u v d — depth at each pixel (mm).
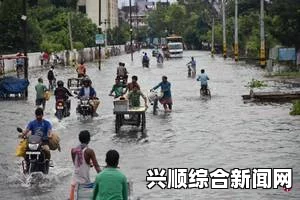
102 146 20531
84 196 11555
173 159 18078
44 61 76750
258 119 26719
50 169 16781
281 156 18219
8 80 38625
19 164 17781
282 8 59438
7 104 34688
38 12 103438
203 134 22922
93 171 16125
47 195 14156
